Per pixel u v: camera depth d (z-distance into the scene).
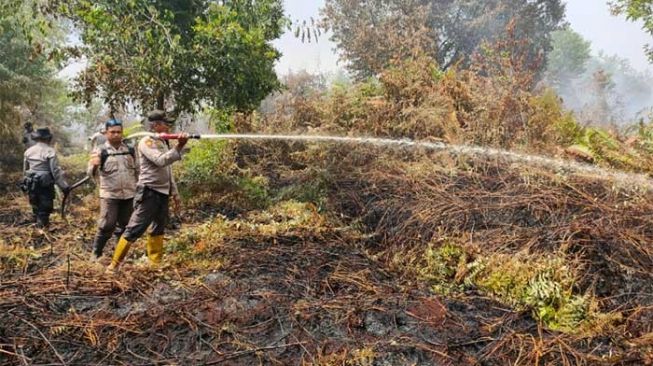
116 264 3.96
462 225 4.56
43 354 2.77
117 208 4.34
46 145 5.76
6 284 3.69
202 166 7.03
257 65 7.38
